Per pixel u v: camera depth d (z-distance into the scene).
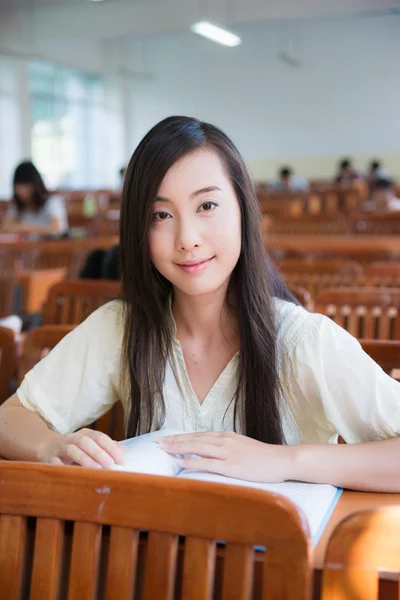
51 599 0.64
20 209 5.20
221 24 10.56
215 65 15.85
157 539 0.61
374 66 14.71
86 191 11.95
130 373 1.09
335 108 15.21
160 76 16.33
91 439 0.94
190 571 0.60
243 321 1.04
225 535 0.59
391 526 0.59
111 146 16.95
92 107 16.75
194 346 1.08
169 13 11.86
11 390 1.53
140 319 1.09
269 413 1.03
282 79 15.45
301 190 11.55
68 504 0.64
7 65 13.46
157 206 0.98
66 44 14.89
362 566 0.59
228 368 1.06
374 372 1.00
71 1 12.29
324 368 1.01
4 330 1.48
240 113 15.91
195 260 0.98
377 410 0.98
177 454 0.96
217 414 1.07
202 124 1.01
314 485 0.92
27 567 0.68
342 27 14.75
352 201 9.80
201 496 0.60
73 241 4.20
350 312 1.93
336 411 1.01
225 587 0.59
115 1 12.16
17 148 13.82
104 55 16.31
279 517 0.57
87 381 1.13
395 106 14.73
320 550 0.73
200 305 1.06
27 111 13.77
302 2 11.03
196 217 0.97
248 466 0.92
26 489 0.65
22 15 12.92
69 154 16.12
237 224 1.00
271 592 0.57
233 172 1.00
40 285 3.16
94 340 1.13
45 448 1.00
